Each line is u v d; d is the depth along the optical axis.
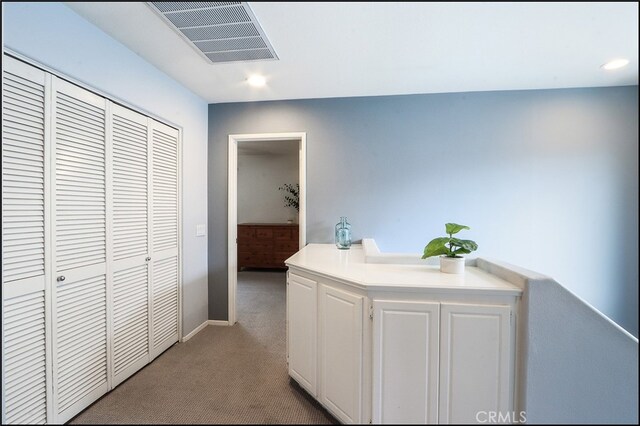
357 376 1.43
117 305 1.90
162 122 2.33
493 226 2.67
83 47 1.62
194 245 2.74
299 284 1.82
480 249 2.68
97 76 1.71
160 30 1.73
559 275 2.60
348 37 1.80
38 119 1.43
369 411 1.41
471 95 2.67
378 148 2.79
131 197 2.02
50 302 1.49
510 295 1.32
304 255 2.21
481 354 1.32
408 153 2.76
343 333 1.50
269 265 5.37
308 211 2.86
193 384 1.92
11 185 1.32
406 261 1.84
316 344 1.67
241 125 2.92
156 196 2.27
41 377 1.45
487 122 2.66
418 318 1.36
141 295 2.12
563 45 1.86
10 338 1.32
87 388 1.69
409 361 1.37
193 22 1.65
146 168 2.16
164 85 2.29
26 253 1.38
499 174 2.65
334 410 1.54
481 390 1.32
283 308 3.45
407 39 1.80
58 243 1.53
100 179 1.78
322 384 1.63
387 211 2.78
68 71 1.54
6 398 1.31
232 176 2.94
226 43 1.87
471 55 2.00
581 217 2.57
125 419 1.60
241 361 2.22
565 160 2.58
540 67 2.18
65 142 1.56
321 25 1.67
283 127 2.87
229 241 2.94
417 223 2.76
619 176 2.52
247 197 5.96
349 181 2.82
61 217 1.54
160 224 2.31
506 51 1.94
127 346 1.98
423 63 2.12
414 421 1.37
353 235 2.82
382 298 1.40
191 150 2.68
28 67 1.38
